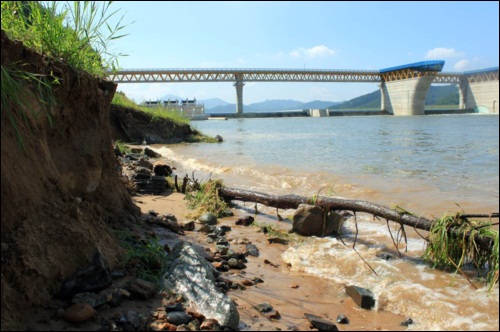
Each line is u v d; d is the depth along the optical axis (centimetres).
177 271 446
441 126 5178
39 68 462
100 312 359
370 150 2212
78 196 531
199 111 10931
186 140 2891
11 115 383
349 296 469
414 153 2047
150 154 1955
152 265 466
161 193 998
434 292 462
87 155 546
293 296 463
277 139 3142
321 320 394
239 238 692
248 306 427
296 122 7544
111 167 633
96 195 576
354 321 410
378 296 458
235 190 930
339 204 720
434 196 995
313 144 2628
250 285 488
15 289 322
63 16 566
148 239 560
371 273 528
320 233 707
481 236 525
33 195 382
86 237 408
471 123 6028
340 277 526
